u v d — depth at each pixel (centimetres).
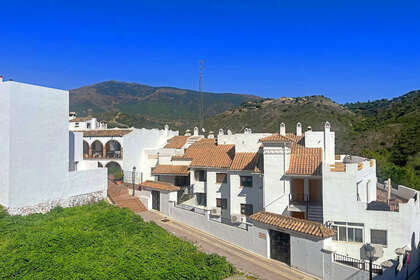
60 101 2675
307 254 1809
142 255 1619
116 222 2191
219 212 3169
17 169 2297
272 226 1997
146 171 4609
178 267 1512
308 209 2522
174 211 2914
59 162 2661
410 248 2128
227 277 1631
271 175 2641
